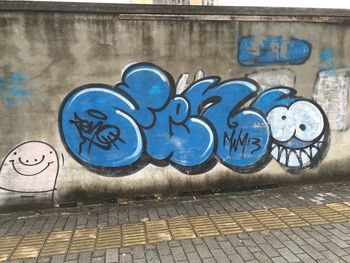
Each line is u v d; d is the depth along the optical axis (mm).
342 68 5773
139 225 4555
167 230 4395
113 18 4957
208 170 5523
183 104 5316
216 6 5188
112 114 5148
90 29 4930
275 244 3979
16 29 4754
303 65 5625
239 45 5371
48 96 4949
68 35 4887
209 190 5566
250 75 5473
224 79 5395
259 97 5543
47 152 5035
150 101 5223
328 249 3846
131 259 3736
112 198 5293
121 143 5223
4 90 4824
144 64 5137
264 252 3812
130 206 5188
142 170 5328
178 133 5359
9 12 4707
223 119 5469
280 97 5617
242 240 4086
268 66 5512
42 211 5062
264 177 5738
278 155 5738
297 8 5438
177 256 3770
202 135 5434
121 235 4293
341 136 5934
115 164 5238
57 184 5113
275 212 4863
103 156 5195
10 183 4984
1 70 4785
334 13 5574
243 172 5648
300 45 5570
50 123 4996
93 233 4367
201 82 5324
